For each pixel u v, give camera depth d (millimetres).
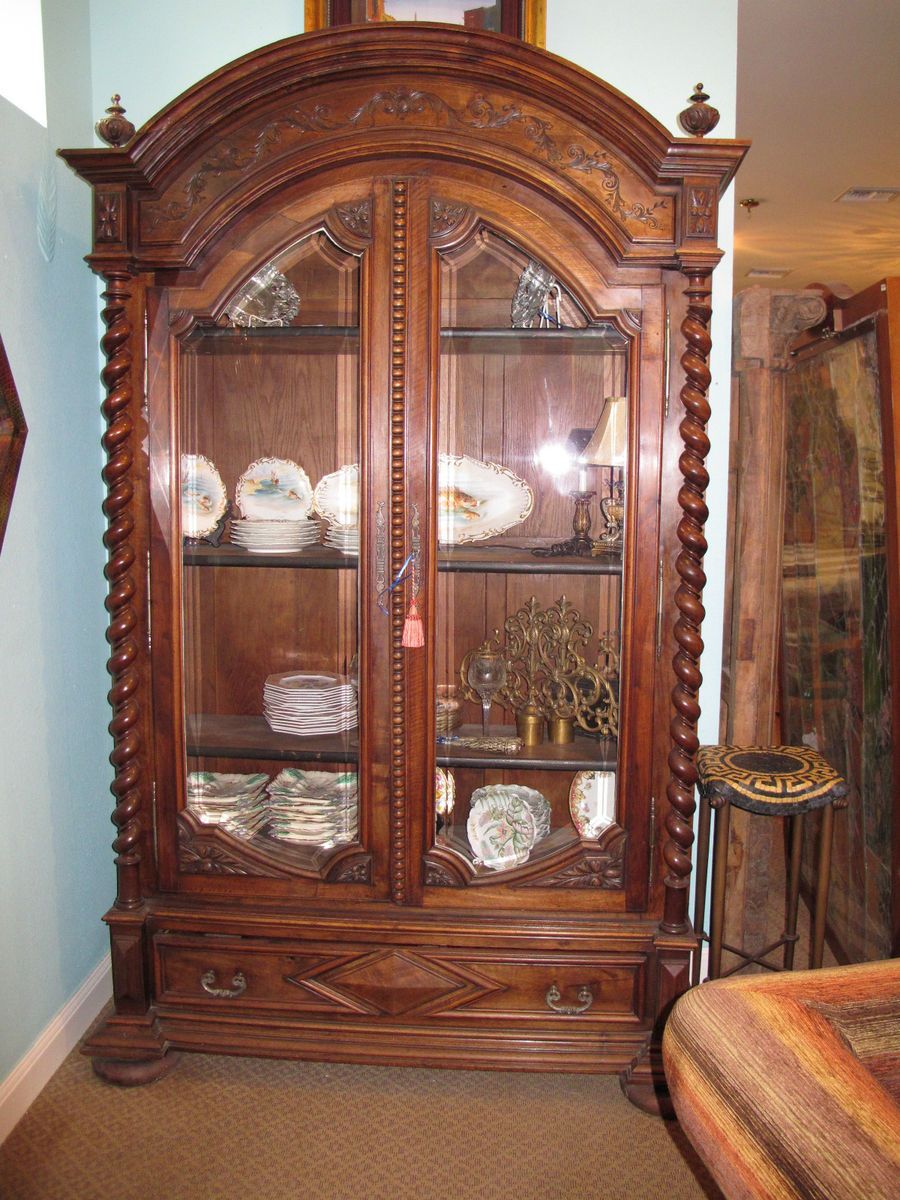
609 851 1831
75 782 2035
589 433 1803
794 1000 888
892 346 2090
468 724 1890
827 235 5117
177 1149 1734
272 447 1879
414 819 1851
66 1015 1990
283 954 1882
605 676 1854
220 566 1907
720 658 2154
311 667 1910
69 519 1986
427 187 1706
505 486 1831
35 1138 1755
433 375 1746
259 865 1886
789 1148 697
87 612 2084
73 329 1990
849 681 2469
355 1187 1652
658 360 1717
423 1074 1976
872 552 2283
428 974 1862
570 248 1708
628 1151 1750
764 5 2535
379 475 1775
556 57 1581
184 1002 1922
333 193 1720
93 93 2090
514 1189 1653
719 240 2084
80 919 2070
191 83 2082
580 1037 1852
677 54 2016
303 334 1787
